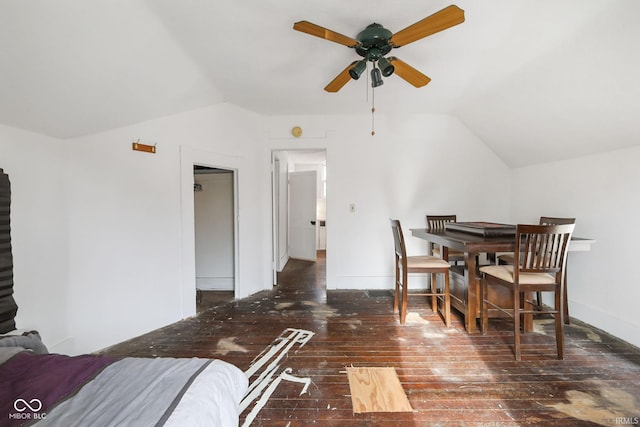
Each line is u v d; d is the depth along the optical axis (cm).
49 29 147
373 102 343
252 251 376
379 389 181
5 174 175
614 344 233
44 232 203
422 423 154
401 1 173
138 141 261
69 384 96
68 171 219
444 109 366
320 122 388
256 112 376
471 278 255
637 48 174
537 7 175
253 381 191
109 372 102
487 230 263
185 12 179
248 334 259
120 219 250
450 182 392
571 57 206
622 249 242
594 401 168
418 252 394
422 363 209
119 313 249
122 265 252
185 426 79
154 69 220
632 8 158
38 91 172
